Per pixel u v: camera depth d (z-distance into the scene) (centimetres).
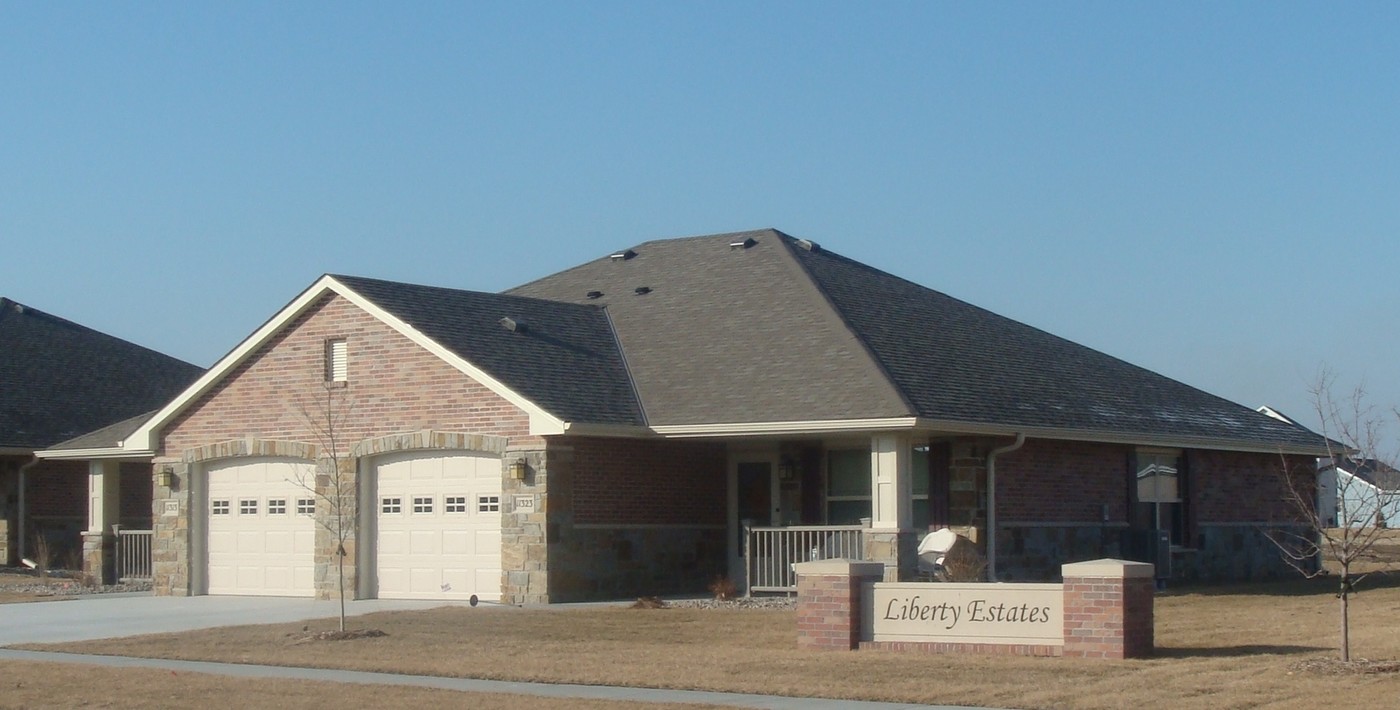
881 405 2591
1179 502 3319
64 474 4144
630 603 2700
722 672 1794
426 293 3017
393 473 2886
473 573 2784
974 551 2648
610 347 3117
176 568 3119
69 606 2870
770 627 2277
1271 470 3622
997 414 2764
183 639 2245
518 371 2812
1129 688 1600
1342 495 2462
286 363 3006
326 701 1638
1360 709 1446
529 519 2692
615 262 3634
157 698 1678
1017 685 1639
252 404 3047
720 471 3058
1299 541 3634
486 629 2300
